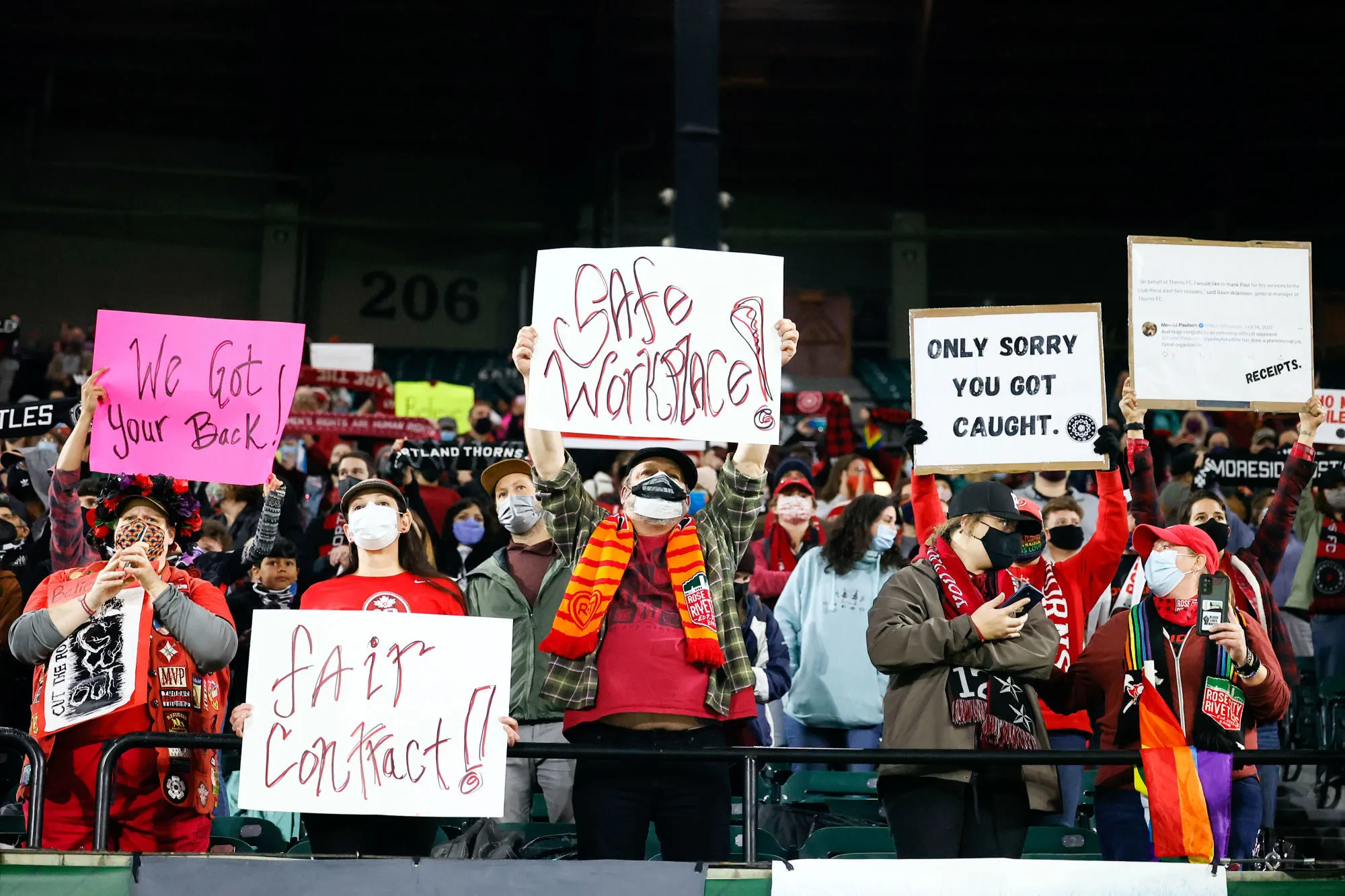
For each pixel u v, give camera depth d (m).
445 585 4.45
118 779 4.27
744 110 24.08
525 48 23.09
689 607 4.18
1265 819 6.27
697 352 4.31
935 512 5.38
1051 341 5.38
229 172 24.05
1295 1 21.73
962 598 4.45
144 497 4.51
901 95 23.80
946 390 5.43
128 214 23.61
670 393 4.28
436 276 24.75
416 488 7.58
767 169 25.06
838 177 25.22
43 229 23.45
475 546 7.44
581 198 24.55
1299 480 5.38
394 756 3.94
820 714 6.25
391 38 22.81
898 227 25.09
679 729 4.16
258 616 4.01
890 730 4.40
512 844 4.84
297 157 24.38
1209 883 3.98
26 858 3.68
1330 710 7.93
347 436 10.21
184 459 4.57
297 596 6.94
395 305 24.55
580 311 4.31
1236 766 4.66
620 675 4.15
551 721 5.47
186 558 4.71
